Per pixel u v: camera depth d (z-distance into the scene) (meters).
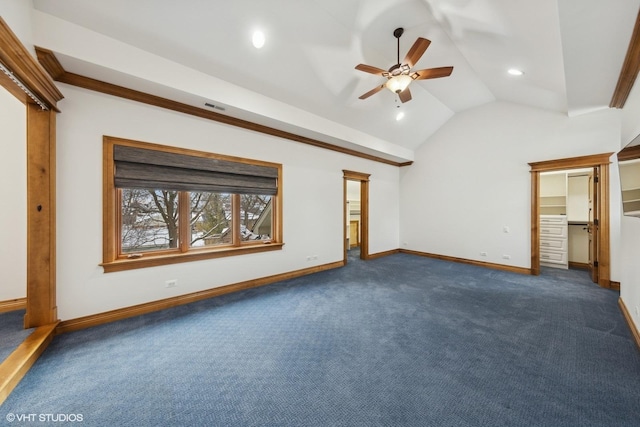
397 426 1.35
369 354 2.02
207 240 3.46
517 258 4.61
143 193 2.96
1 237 2.64
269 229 4.18
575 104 3.40
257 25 2.58
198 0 2.24
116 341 2.20
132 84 2.54
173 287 3.00
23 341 1.99
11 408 1.46
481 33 2.69
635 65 2.25
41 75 1.87
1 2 1.56
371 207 5.82
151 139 2.82
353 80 3.61
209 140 3.26
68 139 2.36
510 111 4.66
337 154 5.01
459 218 5.43
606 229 3.64
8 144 2.66
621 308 2.84
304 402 1.52
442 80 4.11
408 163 6.38
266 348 2.11
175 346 2.13
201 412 1.45
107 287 2.57
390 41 3.06
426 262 5.44
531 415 1.41
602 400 1.52
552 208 5.23
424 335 2.32
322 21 2.70
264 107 3.38
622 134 2.91
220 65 2.83
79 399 1.53
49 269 2.25
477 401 1.52
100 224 2.54
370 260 5.64
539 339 2.23
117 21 2.20
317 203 4.65
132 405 1.49
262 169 3.81
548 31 2.24
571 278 4.17
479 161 5.10
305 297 3.30
